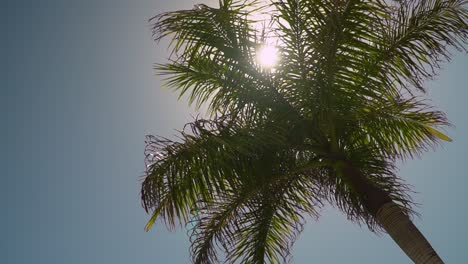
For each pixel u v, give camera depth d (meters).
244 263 10.45
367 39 9.27
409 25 9.49
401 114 10.25
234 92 9.77
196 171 9.18
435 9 9.41
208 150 8.84
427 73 9.44
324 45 9.02
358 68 9.34
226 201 10.01
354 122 10.20
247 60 9.59
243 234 10.52
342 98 9.64
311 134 9.98
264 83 9.64
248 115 9.60
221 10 9.46
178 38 9.60
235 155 9.46
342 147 10.16
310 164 10.16
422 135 10.45
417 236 8.85
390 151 10.57
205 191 9.46
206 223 9.99
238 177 9.52
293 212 10.51
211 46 9.59
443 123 10.26
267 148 9.77
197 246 10.01
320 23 9.06
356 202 10.03
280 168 9.92
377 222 9.52
